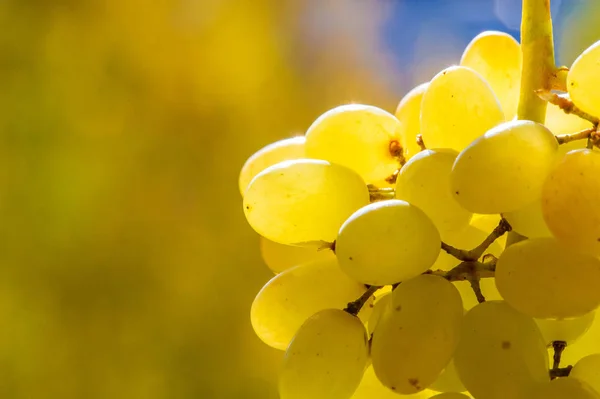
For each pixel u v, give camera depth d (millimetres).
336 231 403
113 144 779
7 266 716
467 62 424
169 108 808
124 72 792
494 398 384
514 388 383
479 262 396
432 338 384
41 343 715
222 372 747
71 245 744
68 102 767
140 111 794
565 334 401
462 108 401
